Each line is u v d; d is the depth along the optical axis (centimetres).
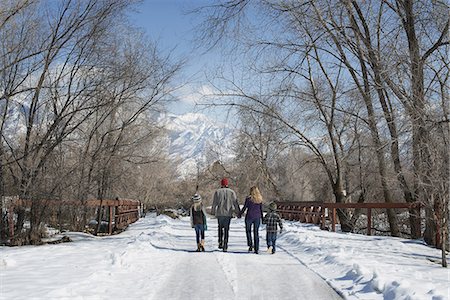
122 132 2262
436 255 1329
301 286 825
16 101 1633
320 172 3494
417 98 1371
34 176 1587
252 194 1318
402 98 1455
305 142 2708
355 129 2458
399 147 1619
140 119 2414
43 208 1603
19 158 1555
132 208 3084
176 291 775
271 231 1305
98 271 912
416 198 1734
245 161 4362
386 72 1495
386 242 1570
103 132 2339
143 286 809
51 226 2027
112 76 1792
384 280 778
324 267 1032
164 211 5456
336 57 2092
